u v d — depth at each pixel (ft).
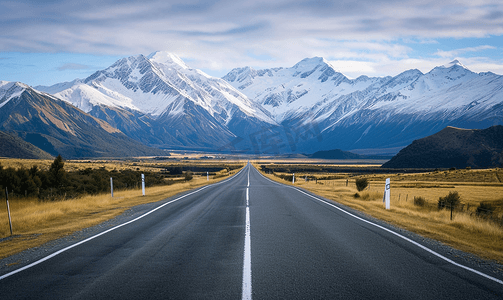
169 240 27.37
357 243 26.37
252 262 21.01
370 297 15.67
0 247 25.54
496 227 36.68
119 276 18.43
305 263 20.88
